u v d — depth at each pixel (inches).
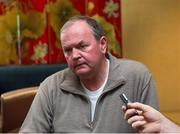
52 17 107.6
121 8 113.3
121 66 58.8
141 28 114.0
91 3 106.8
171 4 111.6
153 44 114.0
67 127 55.4
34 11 107.0
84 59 53.2
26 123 56.5
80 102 56.3
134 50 115.0
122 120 54.6
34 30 107.8
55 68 106.9
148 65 115.0
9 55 107.4
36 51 108.7
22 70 106.5
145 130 47.0
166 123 47.1
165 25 112.7
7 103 82.9
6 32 106.1
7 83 105.9
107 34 107.9
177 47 112.8
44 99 57.7
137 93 57.6
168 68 114.2
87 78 55.4
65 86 57.2
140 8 113.3
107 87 56.2
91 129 54.7
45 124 56.4
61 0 107.3
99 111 55.5
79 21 53.9
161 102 115.4
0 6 104.8
